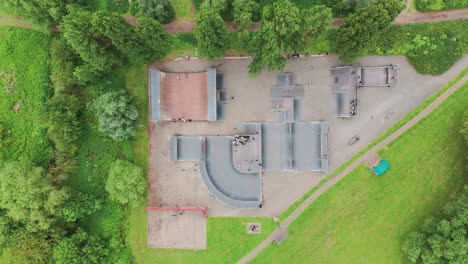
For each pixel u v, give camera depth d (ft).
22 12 221.66
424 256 207.31
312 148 230.48
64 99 226.99
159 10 217.77
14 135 238.68
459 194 222.69
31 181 216.13
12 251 221.87
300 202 231.71
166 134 236.63
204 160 233.55
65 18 195.42
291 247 231.71
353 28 188.24
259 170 230.89
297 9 189.88
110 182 220.02
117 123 211.61
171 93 232.53
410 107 226.99
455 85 224.53
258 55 205.67
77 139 234.79
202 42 196.85
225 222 234.58
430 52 222.48
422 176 226.79
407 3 224.74
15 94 238.89
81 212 226.58
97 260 226.79
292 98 229.66
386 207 228.22
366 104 228.84
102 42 208.33
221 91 232.73
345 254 229.66
